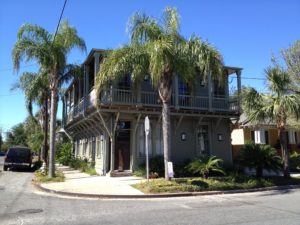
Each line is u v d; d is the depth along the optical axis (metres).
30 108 28.34
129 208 10.78
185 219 8.90
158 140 20.95
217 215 9.42
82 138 29.62
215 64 14.77
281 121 18.11
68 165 30.00
